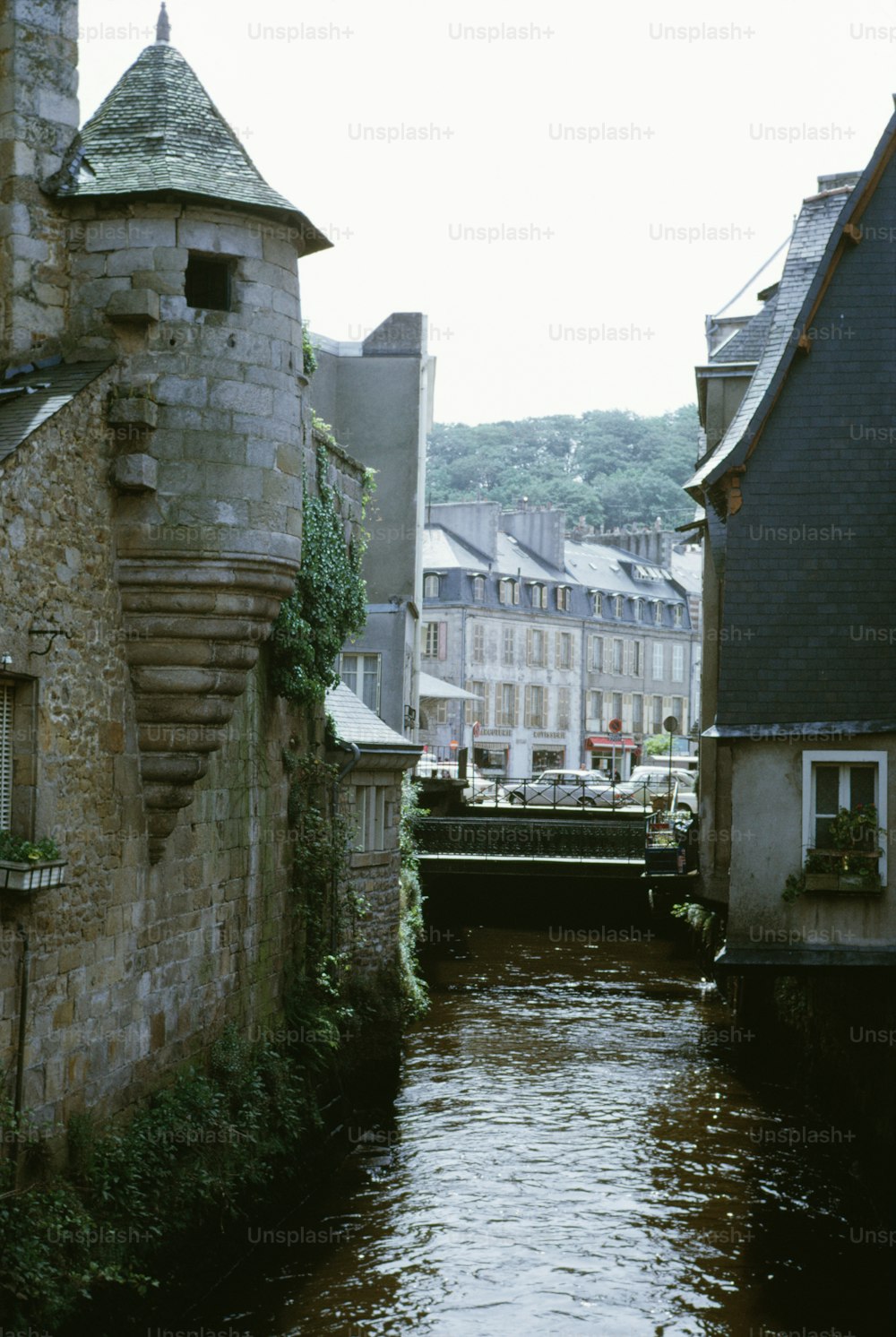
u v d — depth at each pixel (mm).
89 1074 11906
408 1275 13242
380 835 21672
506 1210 14977
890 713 15258
